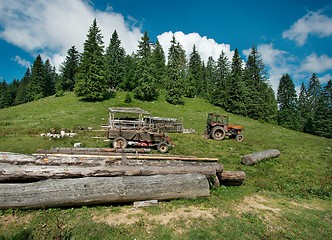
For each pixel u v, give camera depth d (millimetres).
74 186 5738
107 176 6594
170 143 15477
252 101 47344
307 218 6211
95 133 19438
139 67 48000
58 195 5551
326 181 9984
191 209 6148
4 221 5012
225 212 6168
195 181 6820
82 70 43531
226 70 62438
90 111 34219
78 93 44031
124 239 4586
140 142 14898
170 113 38875
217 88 55625
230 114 46375
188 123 32125
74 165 6605
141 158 9383
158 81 59000
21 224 4941
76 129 21281
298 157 14570
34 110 35406
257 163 12383
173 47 49594
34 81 61031
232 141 20500
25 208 5418
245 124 38000
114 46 57250
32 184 5676
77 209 5742
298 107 59938
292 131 39719
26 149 12859
